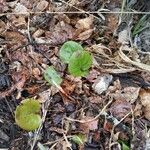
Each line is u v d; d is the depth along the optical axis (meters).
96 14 0.22
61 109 0.19
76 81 0.19
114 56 0.20
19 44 0.20
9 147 0.18
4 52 0.20
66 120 0.18
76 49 0.19
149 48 0.21
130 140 0.18
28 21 0.21
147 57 0.20
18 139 0.18
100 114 0.19
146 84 0.19
